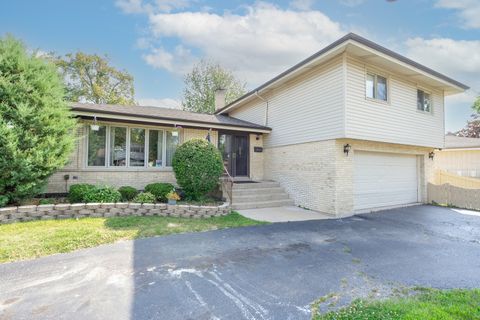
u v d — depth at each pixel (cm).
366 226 670
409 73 930
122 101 2514
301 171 946
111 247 465
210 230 598
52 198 770
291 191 992
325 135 842
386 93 902
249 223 670
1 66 626
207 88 2498
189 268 382
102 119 872
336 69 805
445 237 573
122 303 285
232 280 345
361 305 283
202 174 812
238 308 278
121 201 771
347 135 777
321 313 268
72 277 346
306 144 927
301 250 471
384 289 325
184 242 505
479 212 888
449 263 417
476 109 2173
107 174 891
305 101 934
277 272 373
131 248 462
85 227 562
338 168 811
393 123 911
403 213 864
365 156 914
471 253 467
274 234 575
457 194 996
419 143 1009
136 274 358
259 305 284
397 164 1027
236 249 470
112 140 912
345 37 707
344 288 326
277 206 943
